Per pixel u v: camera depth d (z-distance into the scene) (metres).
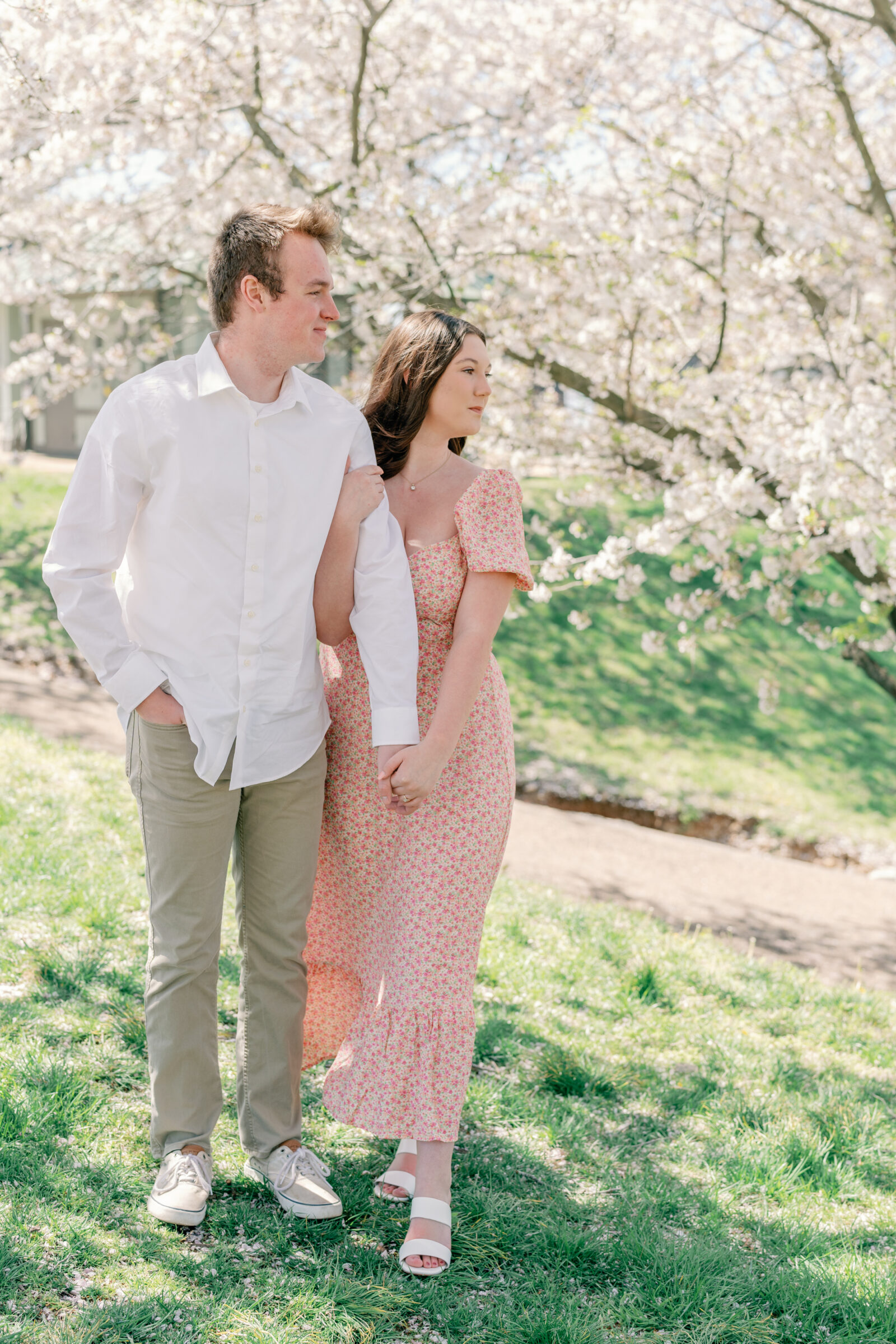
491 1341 1.88
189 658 2.04
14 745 5.98
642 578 6.02
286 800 2.14
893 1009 4.33
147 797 2.08
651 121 7.24
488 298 6.74
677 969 4.21
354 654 2.27
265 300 1.96
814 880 6.66
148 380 1.99
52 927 3.38
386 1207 2.24
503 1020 3.32
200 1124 2.14
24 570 12.44
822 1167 2.69
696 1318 2.03
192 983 2.10
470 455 7.24
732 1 7.16
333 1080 2.15
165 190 7.02
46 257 7.20
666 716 10.03
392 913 2.19
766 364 7.26
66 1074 2.46
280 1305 1.86
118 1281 1.85
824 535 5.56
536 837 6.93
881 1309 2.10
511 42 6.91
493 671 2.30
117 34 5.46
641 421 6.36
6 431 16.20
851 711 10.25
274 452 2.03
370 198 6.54
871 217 7.21
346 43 6.73
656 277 6.20
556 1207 2.34
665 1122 2.89
